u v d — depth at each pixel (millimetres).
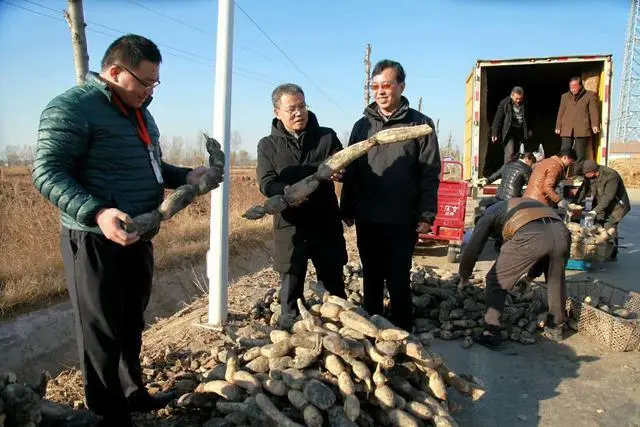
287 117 3707
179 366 3812
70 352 6031
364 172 4047
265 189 3826
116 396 2668
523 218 4223
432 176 3902
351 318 2971
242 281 6848
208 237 10234
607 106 9195
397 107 3988
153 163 2734
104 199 2498
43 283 6797
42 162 2279
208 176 2830
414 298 5059
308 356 2807
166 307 7371
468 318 4785
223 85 4301
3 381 2221
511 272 4254
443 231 8086
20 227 8000
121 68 2416
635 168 36781
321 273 4035
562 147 9641
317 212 3881
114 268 2566
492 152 12180
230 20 4246
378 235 4145
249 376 2814
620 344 4270
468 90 11836
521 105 9945
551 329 4594
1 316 6094
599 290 5535
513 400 3455
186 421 2984
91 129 2414
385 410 2680
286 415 2664
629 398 3459
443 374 3020
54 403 2869
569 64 10359
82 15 5004
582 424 3143
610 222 8156
